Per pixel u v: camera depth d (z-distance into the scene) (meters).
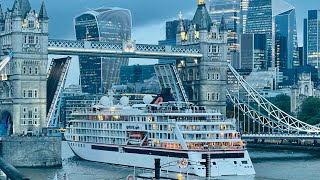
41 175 175.50
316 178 170.25
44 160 195.50
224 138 170.62
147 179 146.62
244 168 167.62
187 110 177.75
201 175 161.38
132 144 185.25
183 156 166.25
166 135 173.38
